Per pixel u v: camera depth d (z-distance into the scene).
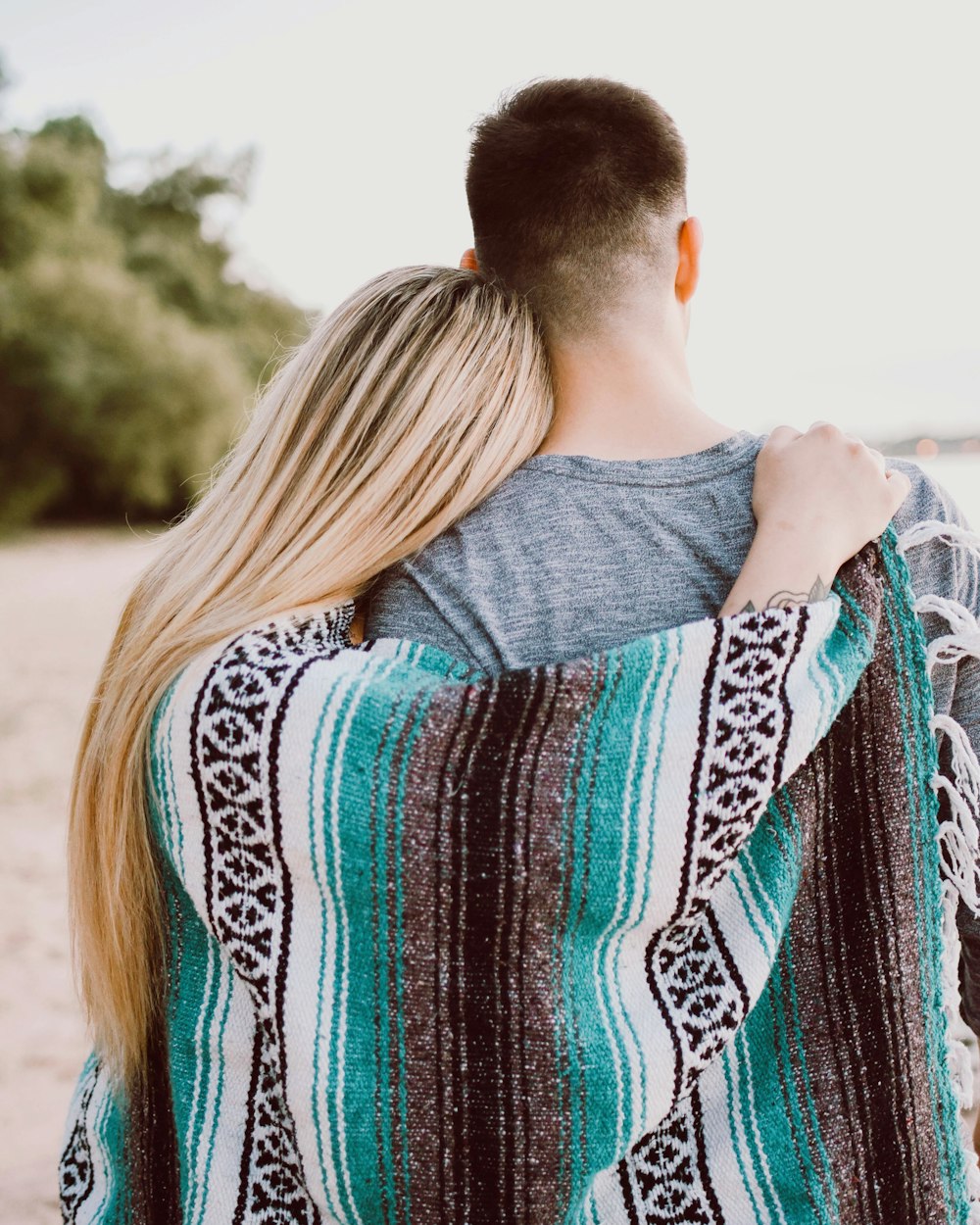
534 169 1.04
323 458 0.99
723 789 0.78
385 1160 0.79
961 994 1.08
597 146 1.02
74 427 23.98
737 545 0.92
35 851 4.29
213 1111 0.91
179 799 0.86
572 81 1.08
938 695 0.97
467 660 0.91
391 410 0.99
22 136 25.55
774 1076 0.87
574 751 0.79
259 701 0.82
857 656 0.83
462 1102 0.78
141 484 25.11
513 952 0.78
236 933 0.84
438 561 0.97
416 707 0.80
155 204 31.70
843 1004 0.87
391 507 0.98
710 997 0.81
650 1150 0.87
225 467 1.16
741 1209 0.84
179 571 1.01
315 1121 0.80
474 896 0.78
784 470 0.92
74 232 25.69
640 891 0.78
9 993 3.12
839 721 0.87
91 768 1.00
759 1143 0.85
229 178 31.98
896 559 0.91
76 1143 1.11
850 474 0.90
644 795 0.78
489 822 0.78
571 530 0.95
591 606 0.91
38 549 20.17
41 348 23.45
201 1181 0.89
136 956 0.99
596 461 0.97
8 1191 2.19
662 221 1.04
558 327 1.05
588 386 1.03
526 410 1.01
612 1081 0.78
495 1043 0.78
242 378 27.66
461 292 1.07
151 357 24.73
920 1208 0.87
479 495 0.99
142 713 0.94
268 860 0.83
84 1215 1.05
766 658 0.79
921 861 0.89
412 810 0.78
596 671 0.79
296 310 33.53
